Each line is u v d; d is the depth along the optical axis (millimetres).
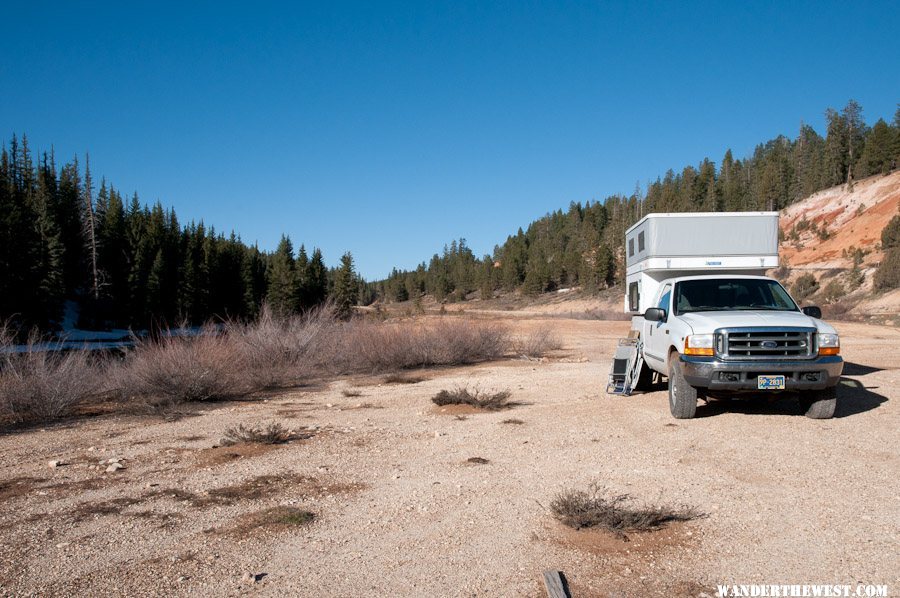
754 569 3820
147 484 5879
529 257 160250
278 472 6191
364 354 16562
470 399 9883
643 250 11906
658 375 12070
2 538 4547
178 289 64750
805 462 6074
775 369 7590
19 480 6176
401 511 4980
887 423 7629
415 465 6398
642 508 4855
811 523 4516
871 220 87812
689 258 11492
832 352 7770
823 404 7832
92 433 8789
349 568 3936
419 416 9297
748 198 129000
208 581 3775
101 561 4098
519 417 8922
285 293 72938
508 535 4426
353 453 6973
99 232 66625
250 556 4137
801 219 108562
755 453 6457
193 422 9383
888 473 5641
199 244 82000
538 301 121938
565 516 4668
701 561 3945
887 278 54719
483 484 5664
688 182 137000
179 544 4367
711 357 7852
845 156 117250
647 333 10570
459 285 158375
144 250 67562
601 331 31016
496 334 19453
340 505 5160
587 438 7434
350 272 61969
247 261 81750
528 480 5762
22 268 48281
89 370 11641
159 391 11492
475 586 3658
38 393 9953
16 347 10820
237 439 7578
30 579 3844
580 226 171500
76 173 81812
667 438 7270
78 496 5559
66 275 62625
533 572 3828
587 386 11977
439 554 4125
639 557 4016
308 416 9586
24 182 76688
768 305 9148
